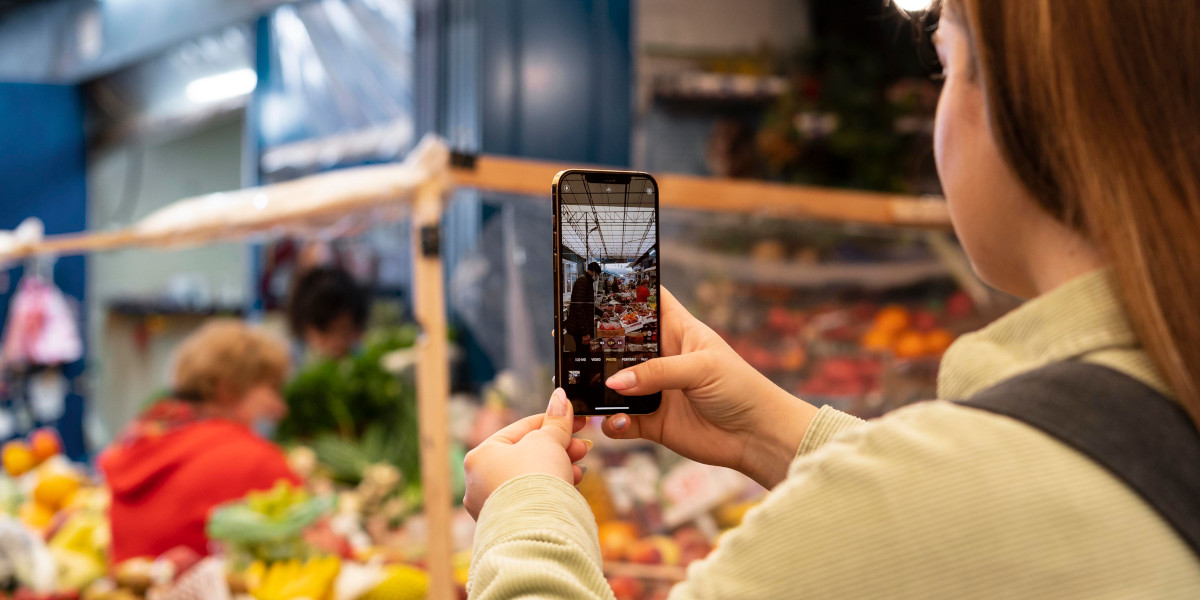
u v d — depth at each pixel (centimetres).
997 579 38
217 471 195
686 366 71
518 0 342
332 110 420
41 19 546
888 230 215
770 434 73
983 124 49
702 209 197
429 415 155
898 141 357
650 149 364
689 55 370
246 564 161
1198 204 40
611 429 72
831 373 202
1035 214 48
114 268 577
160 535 190
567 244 72
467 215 279
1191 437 40
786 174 368
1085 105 42
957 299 217
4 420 514
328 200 168
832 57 371
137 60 508
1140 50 42
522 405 183
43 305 500
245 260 490
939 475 40
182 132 509
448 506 154
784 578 42
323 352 304
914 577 39
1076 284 45
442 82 352
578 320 71
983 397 44
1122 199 41
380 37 393
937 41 56
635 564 178
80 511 230
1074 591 38
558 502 56
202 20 442
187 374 219
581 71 351
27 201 557
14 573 187
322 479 235
